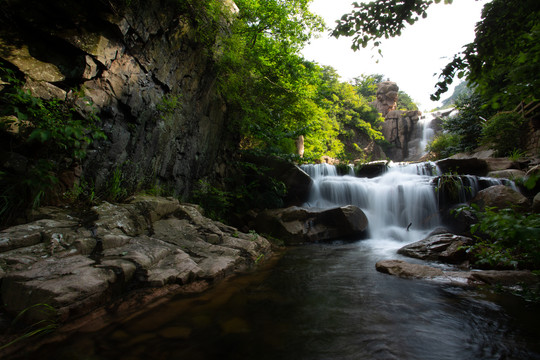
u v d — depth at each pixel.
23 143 2.84
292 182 8.11
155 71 4.38
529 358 1.65
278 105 9.56
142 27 3.80
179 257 3.13
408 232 6.93
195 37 5.15
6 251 2.24
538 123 9.33
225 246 4.02
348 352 1.72
